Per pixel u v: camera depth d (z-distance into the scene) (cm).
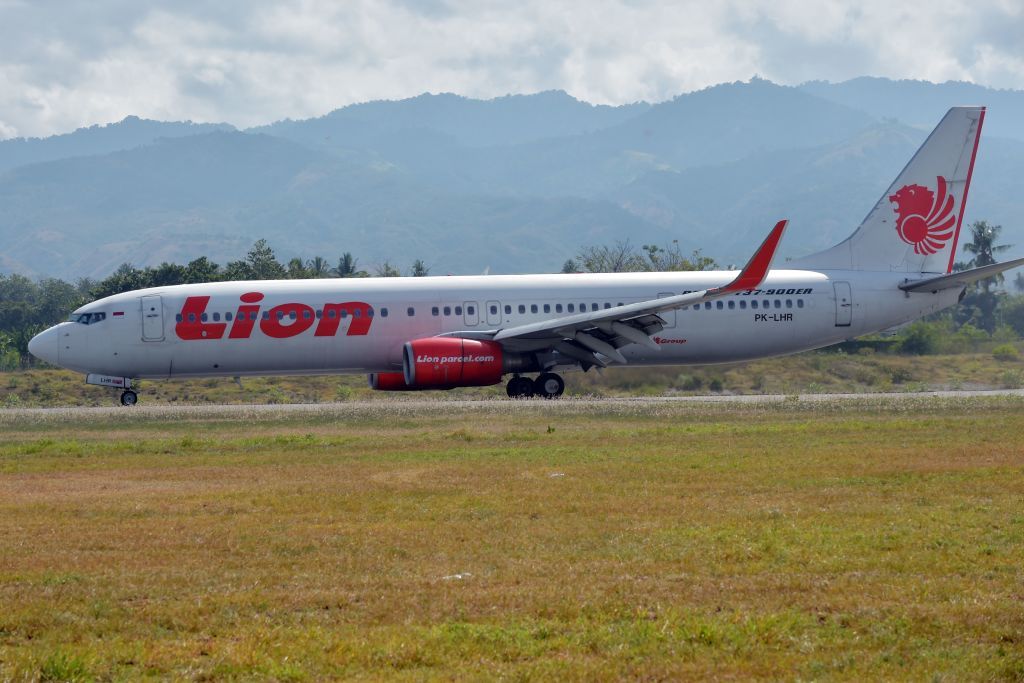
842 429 7162
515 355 10194
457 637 2594
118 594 2997
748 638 2573
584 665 2414
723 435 6975
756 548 3459
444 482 4966
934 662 2427
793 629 2645
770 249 9138
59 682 2330
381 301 10219
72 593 3003
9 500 4678
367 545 3603
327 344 10131
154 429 7962
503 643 2558
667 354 10594
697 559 3341
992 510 4038
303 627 2700
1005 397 9356
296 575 3203
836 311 10775
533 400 9675
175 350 9994
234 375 10325
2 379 13612
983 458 5494
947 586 2988
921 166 11038
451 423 7956
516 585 3064
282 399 12594
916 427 7194
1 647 2562
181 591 3034
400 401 10062
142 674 2388
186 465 5869
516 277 10619
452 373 9794
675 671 2391
